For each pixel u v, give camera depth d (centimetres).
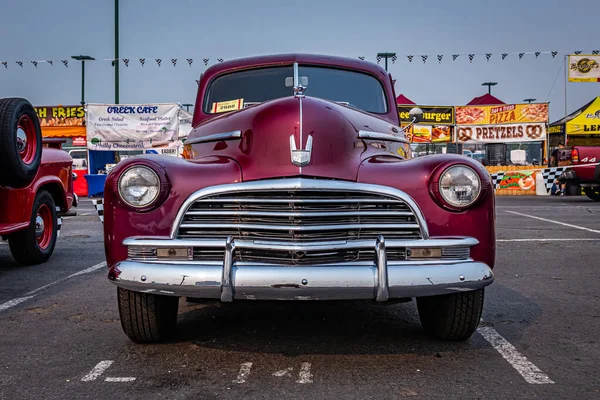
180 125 2078
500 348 357
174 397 281
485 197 329
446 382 301
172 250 316
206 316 436
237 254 312
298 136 331
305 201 311
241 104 479
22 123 596
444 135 2303
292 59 496
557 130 2298
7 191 600
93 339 379
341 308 460
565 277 591
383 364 327
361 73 502
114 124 2059
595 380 304
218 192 317
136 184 320
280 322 417
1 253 769
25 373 316
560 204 1594
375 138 384
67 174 751
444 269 313
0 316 440
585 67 2192
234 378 306
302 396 282
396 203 322
